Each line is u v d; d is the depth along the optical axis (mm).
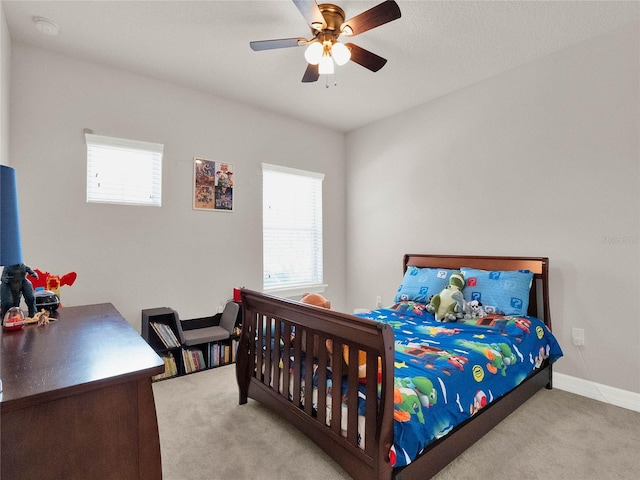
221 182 3461
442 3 2107
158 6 2131
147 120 3035
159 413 2262
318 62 2115
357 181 4426
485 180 3160
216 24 2320
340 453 1577
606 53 2461
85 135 2730
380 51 2652
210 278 3389
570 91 2639
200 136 3332
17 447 889
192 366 2988
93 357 1159
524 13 2219
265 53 2676
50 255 2609
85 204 2752
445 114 3465
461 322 2639
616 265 2430
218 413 2266
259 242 3738
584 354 2568
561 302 2688
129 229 2945
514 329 2348
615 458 1805
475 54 2717
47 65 2611
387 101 3605
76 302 2713
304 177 4160
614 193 2438
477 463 1762
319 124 4266
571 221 2643
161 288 3100
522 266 2842
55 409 938
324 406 1687
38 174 2568
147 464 1065
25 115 2521
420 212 3707
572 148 2633
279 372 2072
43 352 1209
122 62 2805
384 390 1343
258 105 3678
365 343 1444
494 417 1944
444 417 1545
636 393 2342
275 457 1804
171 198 3154
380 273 4145
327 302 1988
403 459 1352
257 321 2352
